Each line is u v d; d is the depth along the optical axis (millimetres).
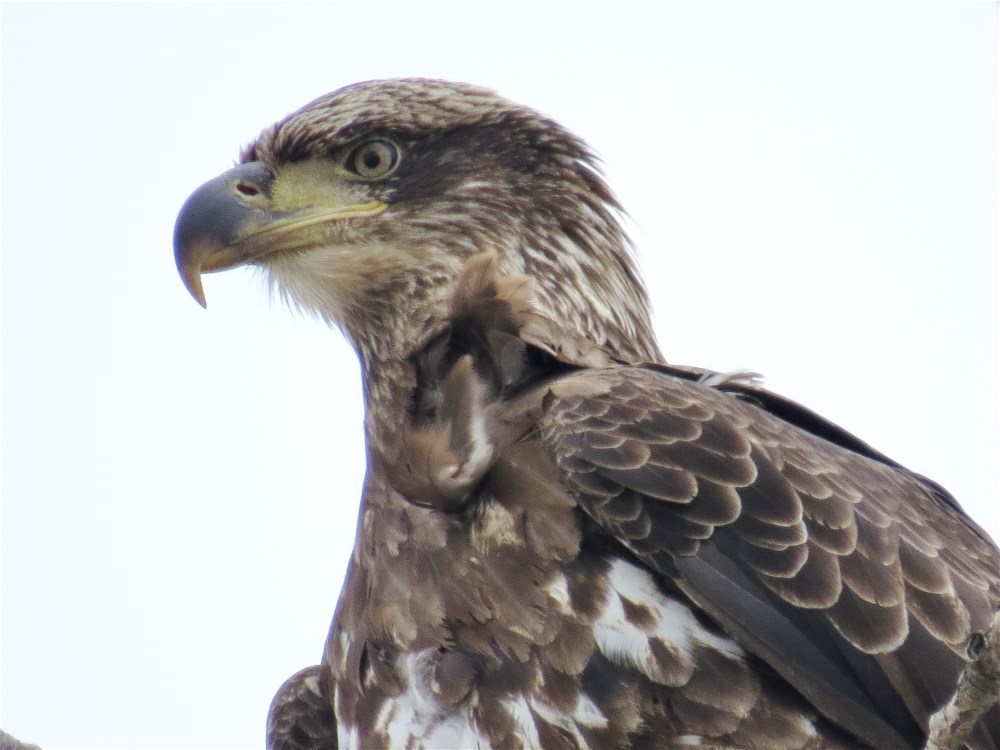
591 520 11203
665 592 10969
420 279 13570
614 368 12023
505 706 11094
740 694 10711
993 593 11211
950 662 10516
